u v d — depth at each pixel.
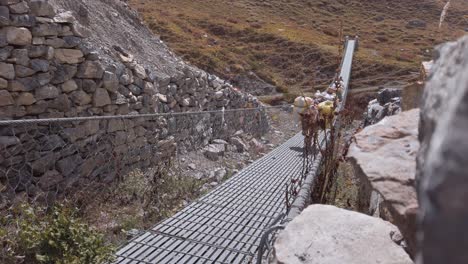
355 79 28.98
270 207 4.21
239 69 28.33
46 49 4.09
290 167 6.31
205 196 4.45
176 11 41.94
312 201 3.32
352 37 42.88
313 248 1.47
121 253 2.93
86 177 4.41
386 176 1.17
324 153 3.51
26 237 2.75
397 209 1.08
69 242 2.81
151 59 7.35
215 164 7.16
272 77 29.58
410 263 1.35
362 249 1.43
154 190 4.77
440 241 0.46
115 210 4.15
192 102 7.89
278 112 17.06
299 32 42.91
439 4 52.72
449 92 0.64
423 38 42.03
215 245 3.17
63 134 4.15
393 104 5.82
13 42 3.81
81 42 4.48
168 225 3.51
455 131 0.48
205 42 33.19
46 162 3.92
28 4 3.96
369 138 1.35
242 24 42.53
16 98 3.84
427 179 0.51
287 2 56.78
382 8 53.84
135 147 5.38
